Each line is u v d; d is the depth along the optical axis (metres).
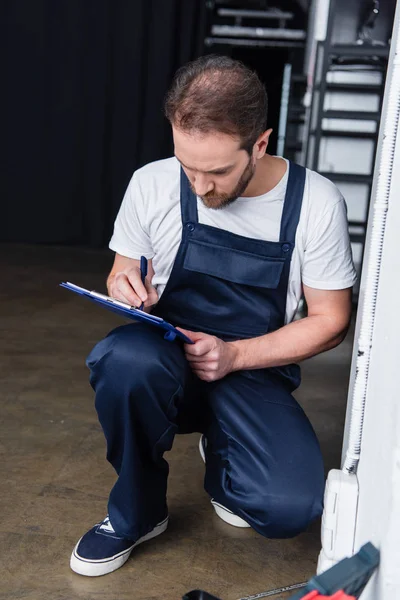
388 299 1.14
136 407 1.51
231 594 1.59
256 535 1.83
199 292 1.69
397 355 1.03
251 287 1.67
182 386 1.52
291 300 1.71
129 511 1.60
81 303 4.05
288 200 1.60
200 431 1.82
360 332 1.30
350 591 1.07
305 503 1.48
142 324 1.59
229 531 1.84
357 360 1.30
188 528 1.84
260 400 1.63
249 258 1.63
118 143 5.42
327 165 5.09
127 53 5.25
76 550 1.64
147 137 5.39
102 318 3.80
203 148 1.34
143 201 1.67
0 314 3.73
